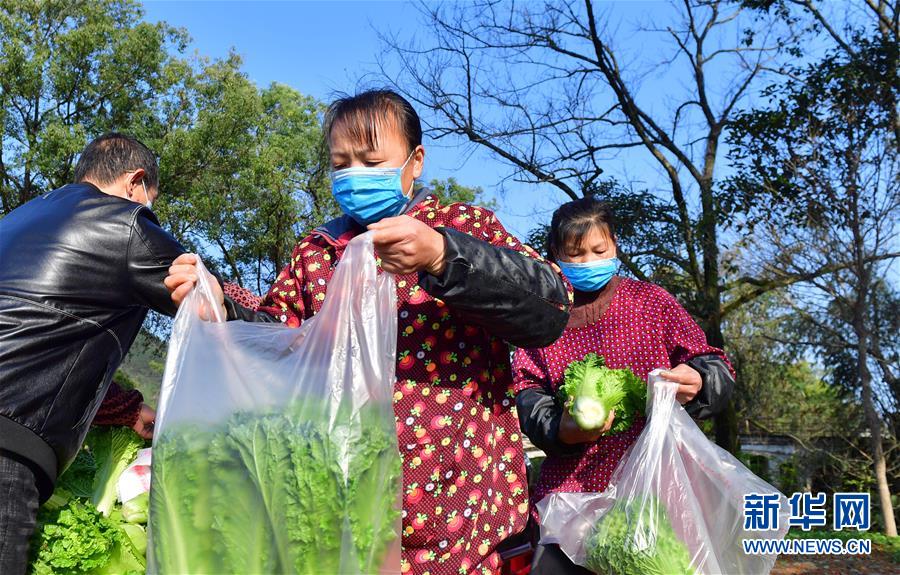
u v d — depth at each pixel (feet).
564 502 8.55
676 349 9.29
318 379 5.15
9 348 6.64
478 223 6.64
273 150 69.26
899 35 47.19
